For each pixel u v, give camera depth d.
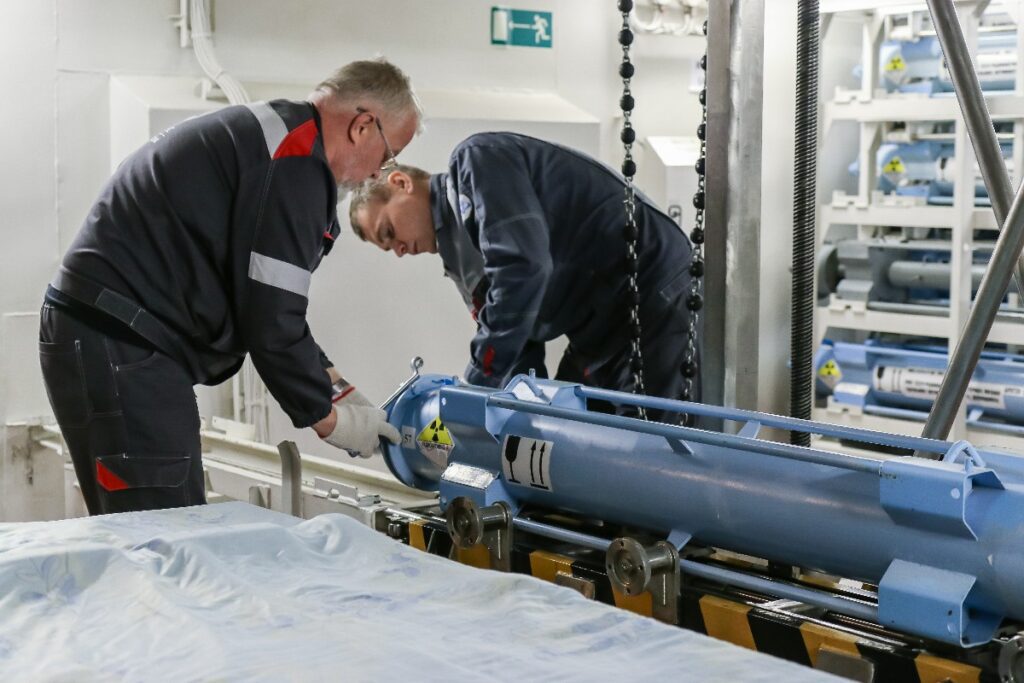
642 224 3.24
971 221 4.89
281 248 2.30
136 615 1.51
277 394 2.37
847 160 6.74
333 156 2.45
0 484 4.32
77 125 4.36
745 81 2.41
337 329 4.52
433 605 1.57
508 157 3.05
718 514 1.75
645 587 1.75
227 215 2.32
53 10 4.27
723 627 1.71
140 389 2.35
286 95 4.60
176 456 2.39
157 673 1.32
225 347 2.44
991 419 4.94
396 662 1.33
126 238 2.33
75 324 2.34
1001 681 1.39
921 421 5.04
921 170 5.32
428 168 4.79
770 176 4.87
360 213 3.24
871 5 4.91
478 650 1.38
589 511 1.99
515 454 2.06
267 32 4.66
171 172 2.31
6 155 4.25
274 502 2.59
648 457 1.86
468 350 4.86
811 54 2.55
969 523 1.44
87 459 2.43
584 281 3.29
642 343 3.28
